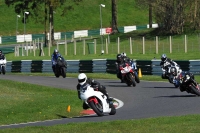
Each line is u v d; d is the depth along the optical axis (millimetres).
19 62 80625
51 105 35719
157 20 121938
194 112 30500
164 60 49062
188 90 38656
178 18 115375
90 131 24219
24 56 106625
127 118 29172
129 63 50344
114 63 67312
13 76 68312
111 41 118562
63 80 59125
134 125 25172
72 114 33844
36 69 77625
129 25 176125
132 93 43844
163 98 39031
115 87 49438
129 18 181250
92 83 30625
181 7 115312
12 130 25500
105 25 174625
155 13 120188
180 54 83062
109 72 68188
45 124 29062
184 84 38438
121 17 181500
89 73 69250
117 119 28891
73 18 177750
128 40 114750
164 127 24172
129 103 37594
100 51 101188
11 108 34781
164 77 49281
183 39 107625
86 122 26984
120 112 32531
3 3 184875
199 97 38000
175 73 46031
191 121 25812
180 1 115062
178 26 115125
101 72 69312
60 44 125312
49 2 126938
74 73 71375
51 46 124438
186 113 30234
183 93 41656
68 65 73250
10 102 38125
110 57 88812
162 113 30781
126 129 24234
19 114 32969
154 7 119750
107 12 184625
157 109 32969
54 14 178375
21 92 46250
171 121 26000
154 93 42875
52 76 66750
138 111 32500
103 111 30438
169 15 116688
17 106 35812
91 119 29703
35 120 31844
